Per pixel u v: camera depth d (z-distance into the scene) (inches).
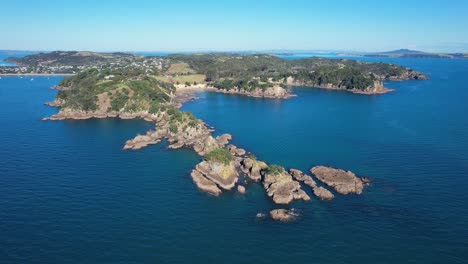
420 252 3636.8
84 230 3939.5
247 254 3595.0
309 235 3934.5
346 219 4261.8
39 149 6756.9
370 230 4023.1
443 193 4899.1
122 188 5034.5
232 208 4552.2
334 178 5349.4
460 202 4635.8
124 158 6333.7
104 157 6363.2
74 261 3427.7
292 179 5339.6
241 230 4033.0
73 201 4601.4
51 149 6776.6
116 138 7706.7
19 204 4488.2
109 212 4343.0
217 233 3959.2
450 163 6023.6
